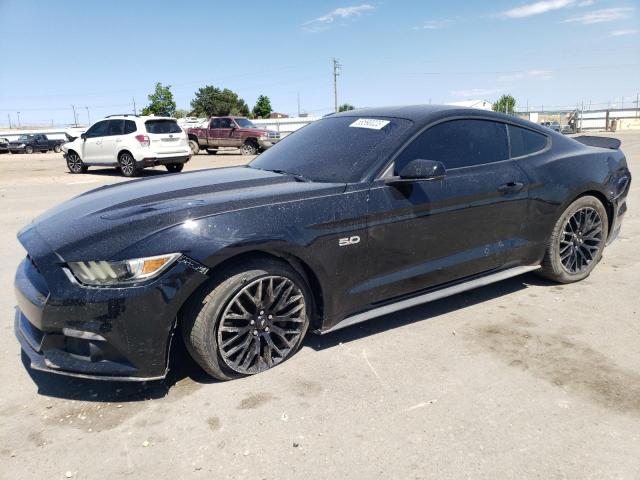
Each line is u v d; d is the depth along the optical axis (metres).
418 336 3.40
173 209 2.70
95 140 15.24
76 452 2.31
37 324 2.64
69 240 2.63
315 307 3.14
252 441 2.35
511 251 3.86
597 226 4.36
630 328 3.48
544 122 50.44
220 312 2.71
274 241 2.77
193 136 25.39
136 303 2.50
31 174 15.91
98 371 2.57
